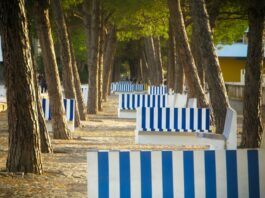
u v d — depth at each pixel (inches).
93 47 1765.5
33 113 622.5
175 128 891.4
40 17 950.4
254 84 780.0
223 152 356.2
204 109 889.5
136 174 348.2
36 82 791.1
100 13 1830.7
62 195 517.0
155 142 876.0
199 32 868.6
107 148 860.0
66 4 1496.1
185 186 351.9
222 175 354.9
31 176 601.0
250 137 781.3
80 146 884.6
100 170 346.0
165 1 1571.1
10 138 622.2
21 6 599.5
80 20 2133.4
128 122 1453.0
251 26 782.5
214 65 867.4
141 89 3474.4
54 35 1692.9
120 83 3599.9
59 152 805.9
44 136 796.6
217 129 862.5
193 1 870.4
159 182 349.7
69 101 1114.1
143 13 1704.0
